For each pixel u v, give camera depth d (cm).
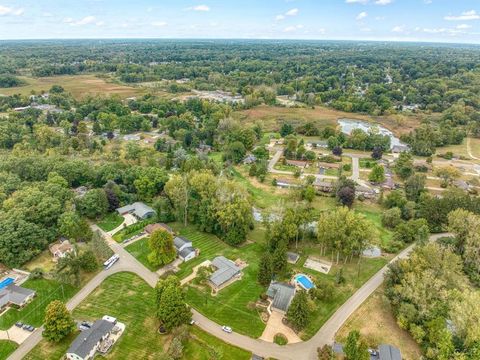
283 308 7806
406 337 7344
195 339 7125
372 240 9238
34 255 9481
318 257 10000
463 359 6141
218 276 8719
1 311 7781
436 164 17300
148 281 8844
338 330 7475
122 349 6888
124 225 11262
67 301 8119
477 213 10881
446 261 8062
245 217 10525
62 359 6662
